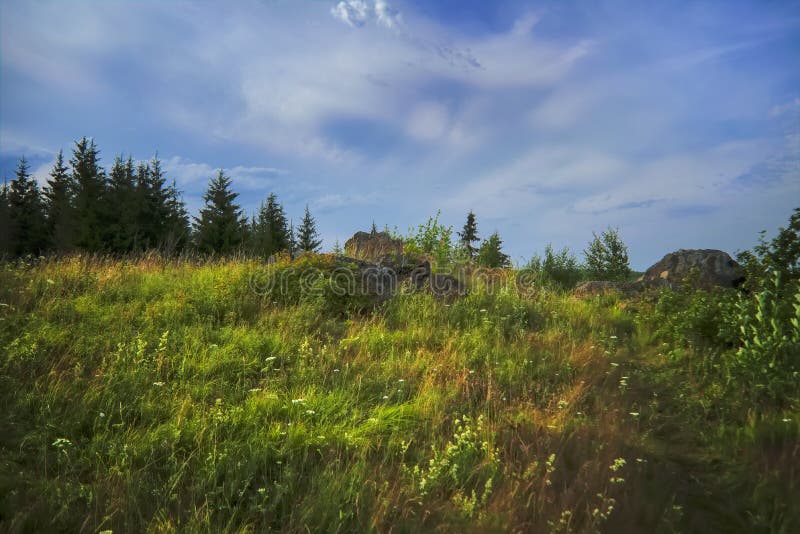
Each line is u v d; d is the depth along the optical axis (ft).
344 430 17.25
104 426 16.78
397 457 16.19
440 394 20.77
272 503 13.07
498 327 31.71
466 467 14.93
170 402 18.61
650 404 21.56
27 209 130.21
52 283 29.86
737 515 13.28
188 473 14.82
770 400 20.07
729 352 25.39
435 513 13.00
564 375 24.72
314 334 28.27
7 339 22.31
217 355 23.16
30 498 12.65
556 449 16.46
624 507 13.15
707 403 20.90
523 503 13.26
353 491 13.50
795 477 14.61
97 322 25.61
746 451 16.52
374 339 27.94
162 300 30.60
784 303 24.56
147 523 12.07
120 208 96.84
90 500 12.64
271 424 17.40
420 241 53.98
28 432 15.90
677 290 43.34
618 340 33.01
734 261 47.83
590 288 50.78
